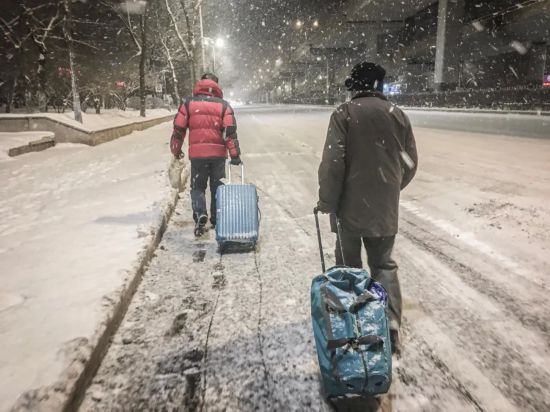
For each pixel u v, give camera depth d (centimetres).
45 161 1089
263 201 684
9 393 208
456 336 291
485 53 5172
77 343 253
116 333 299
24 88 2381
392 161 260
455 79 4666
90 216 540
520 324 306
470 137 1512
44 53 1919
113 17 2927
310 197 705
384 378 203
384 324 214
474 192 695
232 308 335
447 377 249
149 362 266
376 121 254
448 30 4522
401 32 6406
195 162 502
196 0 3262
